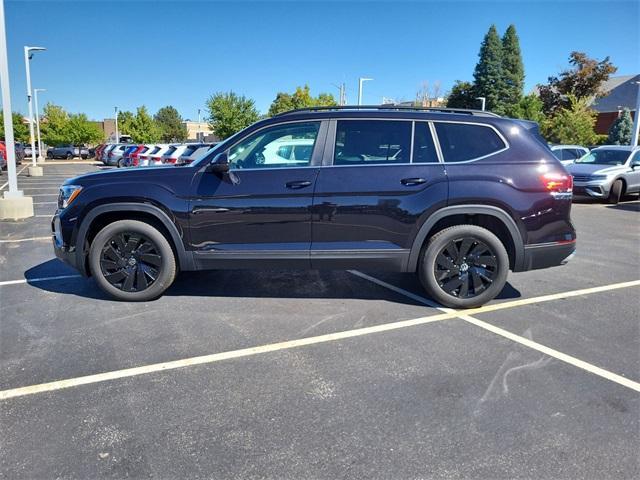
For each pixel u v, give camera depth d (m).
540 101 43.84
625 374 3.55
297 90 55.84
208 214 4.66
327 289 5.52
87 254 4.94
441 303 4.91
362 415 3.02
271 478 2.46
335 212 4.60
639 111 27.86
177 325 4.42
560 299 5.25
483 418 2.99
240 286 5.60
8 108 10.34
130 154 27.81
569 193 4.70
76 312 4.73
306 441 2.76
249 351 3.90
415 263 4.73
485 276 4.77
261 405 3.12
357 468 2.54
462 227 4.70
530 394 3.27
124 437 2.79
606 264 6.85
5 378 3.44
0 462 2.56
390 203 4.59
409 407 3.10
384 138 4.70
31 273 6.10
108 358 3.76
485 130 4.72
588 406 3.12
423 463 2.58
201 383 3.39
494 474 2.50
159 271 4.88
